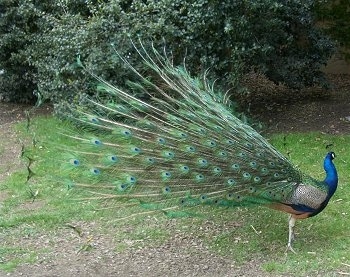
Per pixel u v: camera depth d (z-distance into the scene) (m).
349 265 4.84
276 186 4.85
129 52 7.04
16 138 7.59
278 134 7.37
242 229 5.41
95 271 4.90
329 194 4.93
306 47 8.12
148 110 5.18
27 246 5.26
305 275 4.76
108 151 4.91
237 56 7.14
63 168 4.88
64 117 7.21
